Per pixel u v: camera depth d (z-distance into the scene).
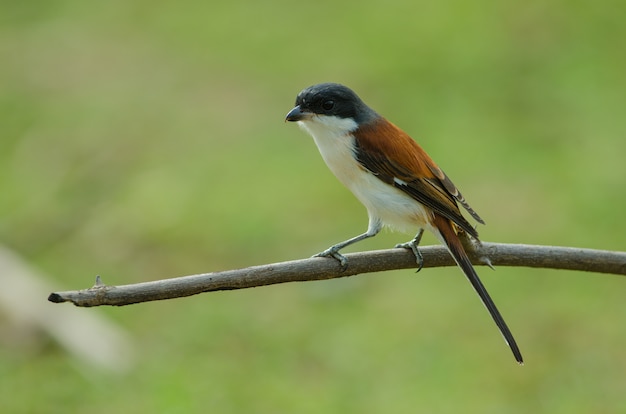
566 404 10.27
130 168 15.55
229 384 10.68
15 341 11.41
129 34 20.16
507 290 12.27
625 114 16.02
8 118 17.27
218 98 17.45
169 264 13.05
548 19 19.11
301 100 7.71
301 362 11.09
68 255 13.34
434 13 19.86
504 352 11.13
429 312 11.93
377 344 11.35
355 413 10.12
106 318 11.91
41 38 20.14
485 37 18.72
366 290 12.48
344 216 13.78
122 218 14.20
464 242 7.17
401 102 16.67
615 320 11.62
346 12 20.36
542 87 17.02
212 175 15.15
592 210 13.59
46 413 10.25
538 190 14.12
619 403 10.21
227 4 21.28
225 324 11.85
